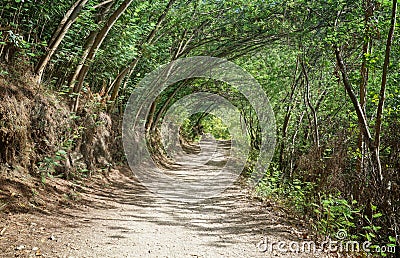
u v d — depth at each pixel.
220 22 15.91
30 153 7.43
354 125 8.65
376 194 6.32
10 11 8.54
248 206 8.71
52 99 8.89
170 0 13.80
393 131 7.94
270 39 15.48
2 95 7.02
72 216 6.23
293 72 15.02
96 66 13.09
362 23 8.10
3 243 4.31
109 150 12.66
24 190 6.46
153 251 4.84
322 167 8.41
